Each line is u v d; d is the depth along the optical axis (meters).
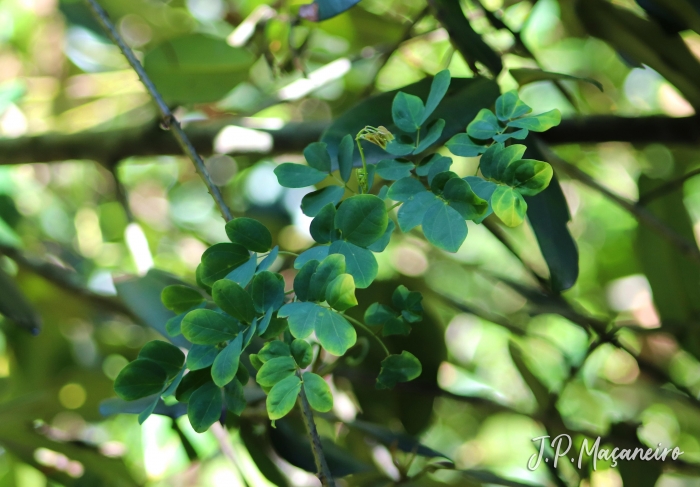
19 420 1.68
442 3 1.34
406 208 1.11
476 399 1.60
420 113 1.17
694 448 1.83
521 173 1.10
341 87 2.15
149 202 2.71
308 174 1.16
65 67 2.45
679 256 1.68
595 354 1.93
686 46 1.44
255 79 2.00
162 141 1.76
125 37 2.12
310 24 1.65
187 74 1.69
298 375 1.10
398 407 1.56
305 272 1.09
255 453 1.49
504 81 1.88
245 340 1.10
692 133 1.57
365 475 1.45
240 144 1.73
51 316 2.10
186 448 1.53
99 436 2.03
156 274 1.51
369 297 1.54
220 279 1.11
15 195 2.41
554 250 1.30
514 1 1.63
